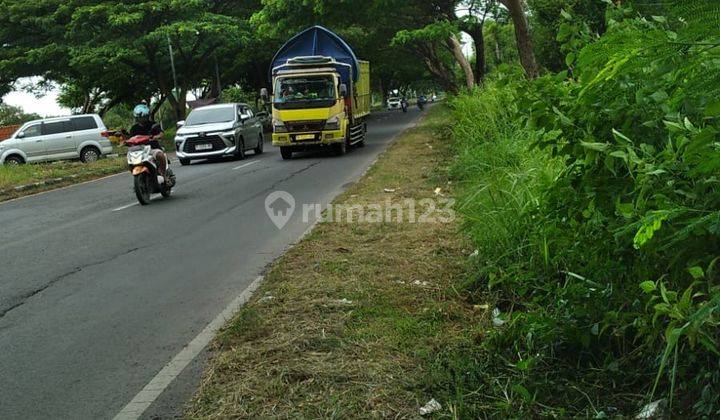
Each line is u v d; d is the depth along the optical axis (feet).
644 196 9.89
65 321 17.51
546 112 12.07
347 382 11.82
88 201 43.80
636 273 11.12
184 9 106.42
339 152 64.59
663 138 10.59
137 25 104.68
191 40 111.75
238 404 11.37
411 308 15.72
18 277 22.81
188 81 128.67
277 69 65.72
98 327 16.79
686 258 9.70
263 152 79.71
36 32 109.50
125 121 214.07
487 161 29.66
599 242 11.60
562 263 14.69
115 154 90.63
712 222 8.54
